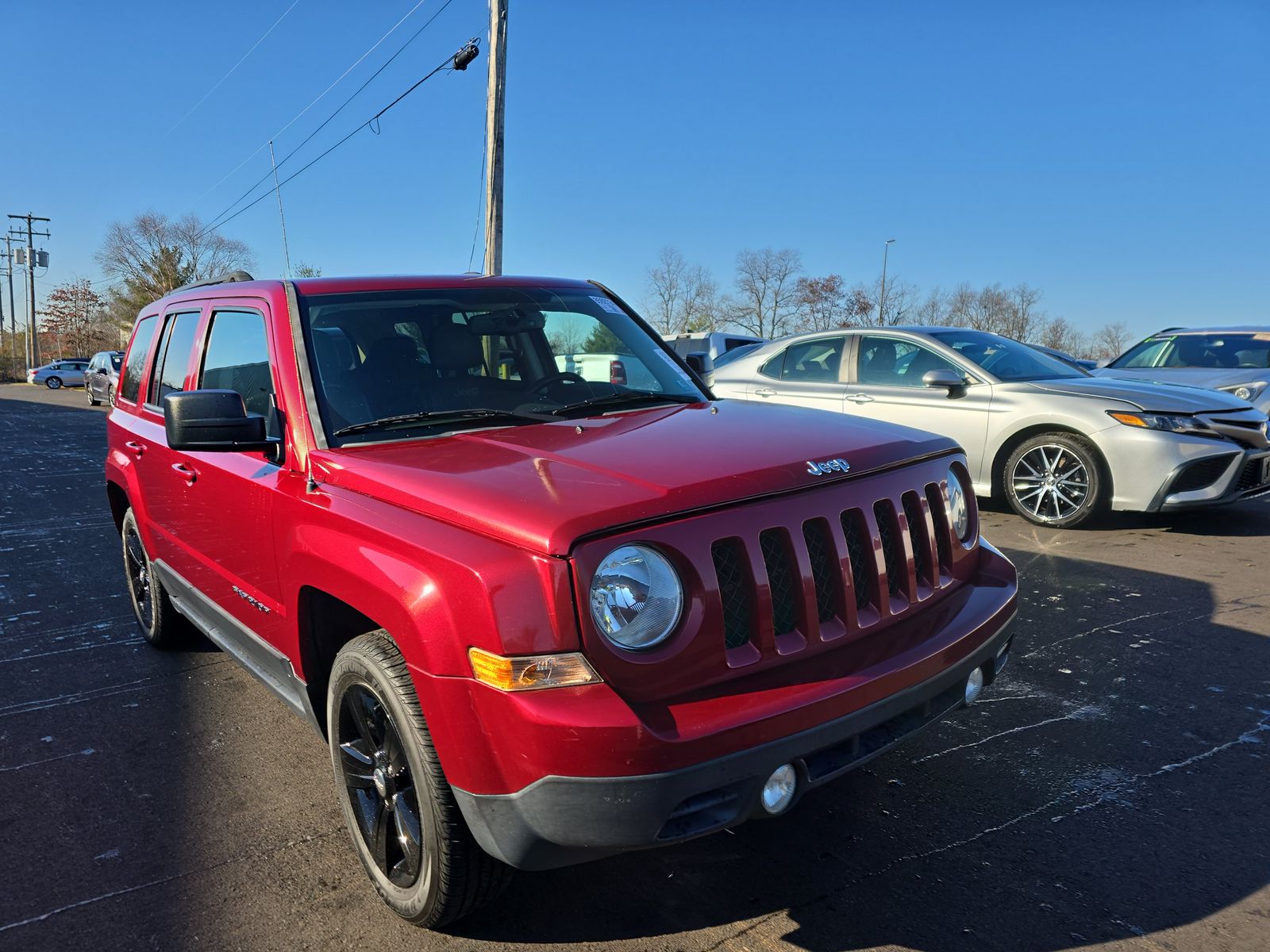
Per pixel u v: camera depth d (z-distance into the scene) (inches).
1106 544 241.8
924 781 121.0
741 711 77.8
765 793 79.6
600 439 100.3
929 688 90.7
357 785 100.1
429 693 80.3
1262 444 247.1
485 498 82.3
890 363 296.0
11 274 3161.9
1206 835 105.8
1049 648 166.4
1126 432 245.0
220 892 101.7
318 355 115.1
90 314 3287.4
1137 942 87.8
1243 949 86.3
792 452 94.7
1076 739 131.2
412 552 83.2
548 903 98.0
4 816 119.8
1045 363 293.0
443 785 83.9
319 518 98.0
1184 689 147.0
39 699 160.1
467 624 77.1
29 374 2096.5
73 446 614.5
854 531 93.9
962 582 109.0
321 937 93.4
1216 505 245.3
